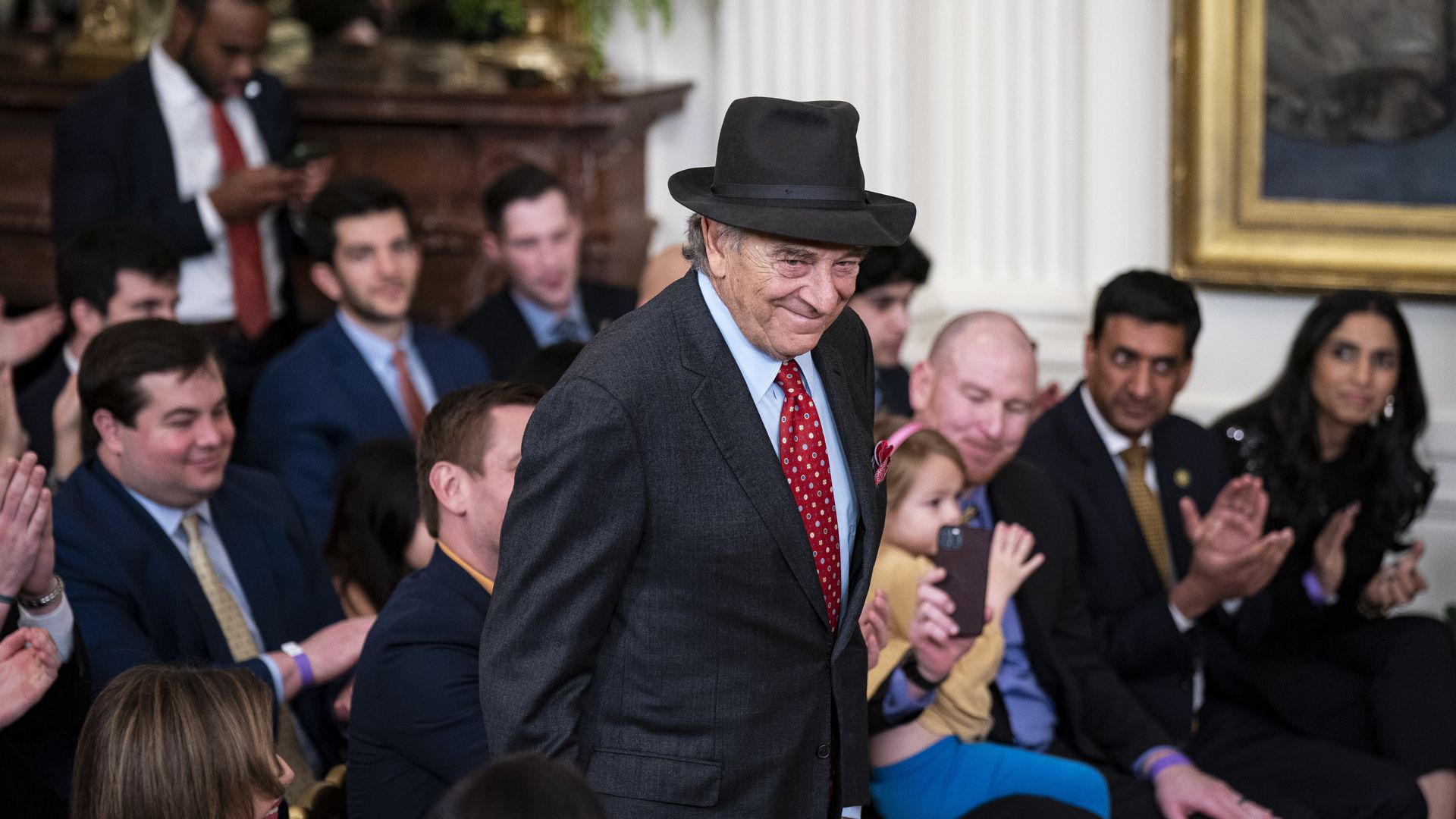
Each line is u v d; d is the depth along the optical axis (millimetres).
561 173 10938
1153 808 6570
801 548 4121
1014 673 6762
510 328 9820
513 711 4012
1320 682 7734
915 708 5918
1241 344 10570
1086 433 7559
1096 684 6855
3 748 5035
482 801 2791
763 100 3990
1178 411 10578
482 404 5094
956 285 10656
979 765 6102
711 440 4047
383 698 5020
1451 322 10281
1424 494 8125
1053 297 10438
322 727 6352
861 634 4621
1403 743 7422
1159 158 10281
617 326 4180
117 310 7895
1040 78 10375
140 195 10062
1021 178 10484
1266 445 8062
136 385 5836
